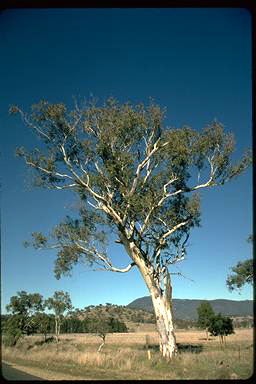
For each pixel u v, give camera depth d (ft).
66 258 106.73
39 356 106.42
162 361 79.15
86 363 83.35
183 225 107.14
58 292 193.98
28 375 66.85
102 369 74.08
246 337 212.64
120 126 100.48
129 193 101.09
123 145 103.55
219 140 103.04
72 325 239.91
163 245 103.91
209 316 176.45
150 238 105.81
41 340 202.69
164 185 104.58
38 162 103.71
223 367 64.80
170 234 104.88
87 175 102.89
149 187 103.81
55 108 101.60
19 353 121.08
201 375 61.72
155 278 102.47
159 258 104.27
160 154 103.40
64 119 103.19
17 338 168.96
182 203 107.96
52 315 199.41
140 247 103.81
